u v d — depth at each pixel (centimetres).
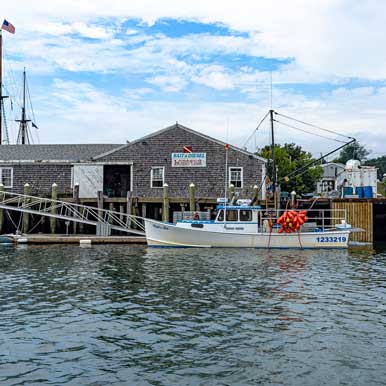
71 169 3462
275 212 2852
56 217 2984
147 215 3331
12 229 3338
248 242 2581
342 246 2608
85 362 908
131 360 917
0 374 853
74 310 1259
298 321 1170
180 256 2262
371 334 1077
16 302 1341
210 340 1026
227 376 847
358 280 1697
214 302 1347
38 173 3481
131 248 2586
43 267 1928
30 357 930
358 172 3472
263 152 5800
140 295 1429
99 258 2189
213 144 3319
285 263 2075
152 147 3372
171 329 1099
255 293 1465
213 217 3067
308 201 3120
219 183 3306
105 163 3409
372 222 2983
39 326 1120
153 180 3362
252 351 963
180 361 912
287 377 844
